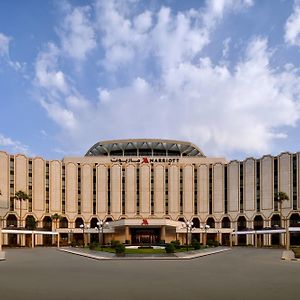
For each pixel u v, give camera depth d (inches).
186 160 5083.7
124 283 893.2
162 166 5000.0
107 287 828.6
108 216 4909.0
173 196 4936.0
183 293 746.8
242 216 4687.5
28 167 4717.0
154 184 4972.9
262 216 4557.1
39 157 4808.1
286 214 4389.8
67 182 4913.9
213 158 5073.8
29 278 999.0
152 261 1660.9
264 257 1951.3
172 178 4968.0
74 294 737.6
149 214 4911.4
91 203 4945.9
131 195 4960.6
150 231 4178.2
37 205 4694.9
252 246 4141.2
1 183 4466.0
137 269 1256.8
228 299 685.3
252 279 968.9
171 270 1216.8
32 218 4399.6
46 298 695.7
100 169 5014.8
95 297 705.0
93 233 4552.2
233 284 873.5
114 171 5004.9
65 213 4842.5
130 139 5438.0
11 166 4586.6
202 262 1590.8
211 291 771.4
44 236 4584.2
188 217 4872.0
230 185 4805.6
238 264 1475.1
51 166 4867.1
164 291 772.0
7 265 1455.5
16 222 4527.6
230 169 4840.1
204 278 990.4
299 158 4416.8
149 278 991.0
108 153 5521.7
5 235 4303.6
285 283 891.4
